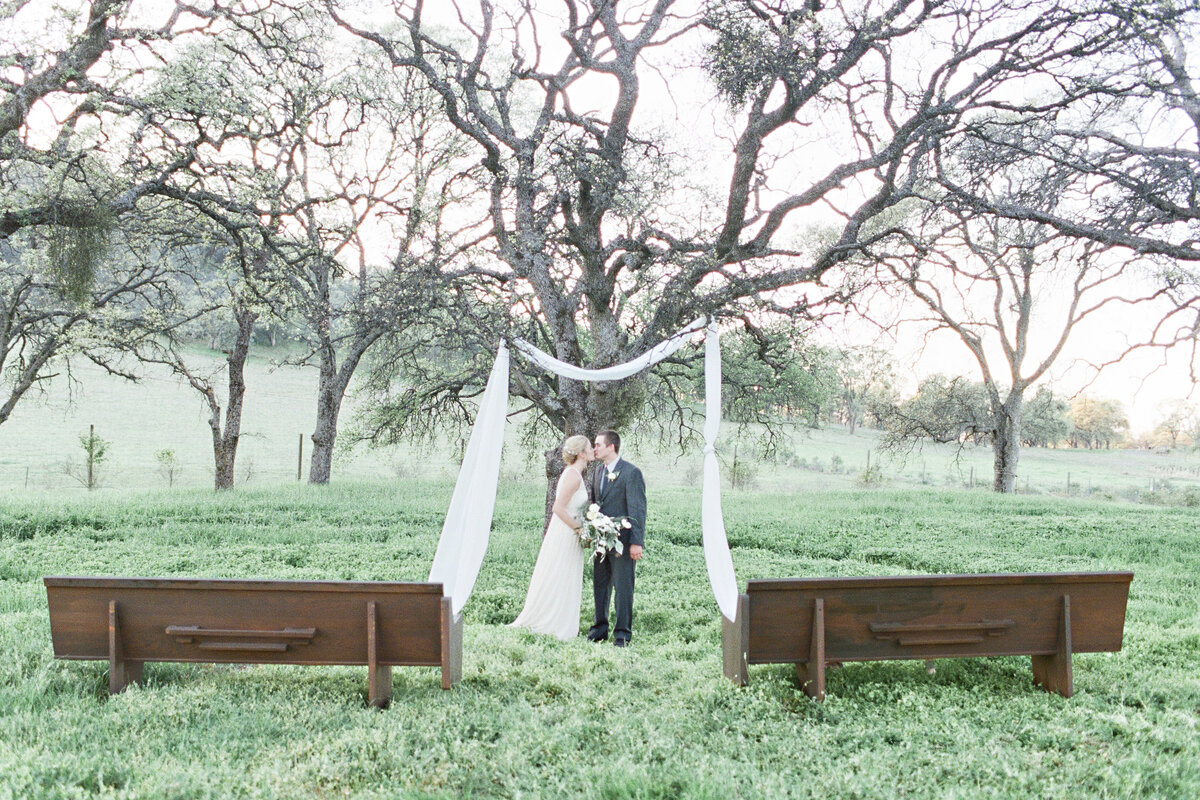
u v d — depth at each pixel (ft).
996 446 94.12
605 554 23.97
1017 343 92.79
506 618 26.37
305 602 14.70
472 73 39.96
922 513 59.82
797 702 15.23
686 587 30.91
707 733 13.26
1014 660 18.56
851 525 51.62
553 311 41.19
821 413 53.72
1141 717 13.65
